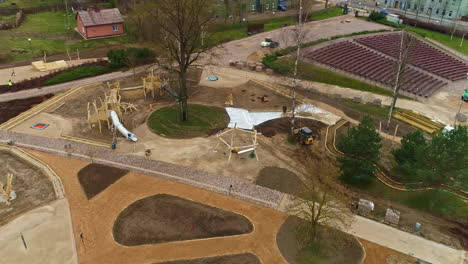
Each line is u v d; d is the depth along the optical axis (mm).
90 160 45156
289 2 129125
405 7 141250
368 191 42125
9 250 32188
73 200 38562
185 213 37125
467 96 68375
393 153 45094
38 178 41906
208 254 32625
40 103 59219
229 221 36375
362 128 41375
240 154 47469
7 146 47531
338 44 89188
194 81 70938
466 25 120625
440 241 34875
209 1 91312
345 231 35625
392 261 32438
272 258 32469
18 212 36688
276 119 57469
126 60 75188
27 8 113188
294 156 47750
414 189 42469
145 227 35219
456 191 42062
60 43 88312
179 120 55344
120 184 41219
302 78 66312
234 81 71875
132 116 56031
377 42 93562
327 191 33438
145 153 46531
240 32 102625
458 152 35531
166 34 59031
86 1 125938
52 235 33969
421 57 87625
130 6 110000
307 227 35000
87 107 53938
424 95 70500
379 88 71625
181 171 43562
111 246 33062
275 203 38938
